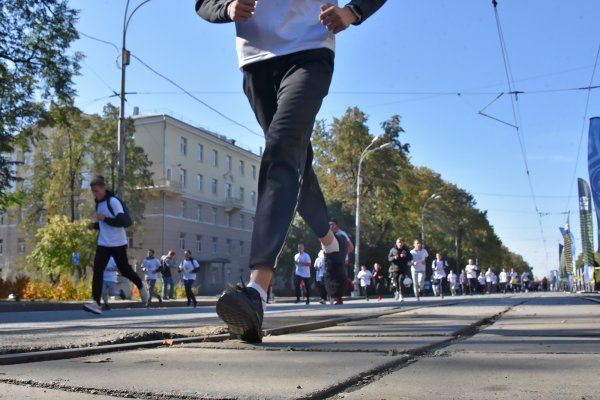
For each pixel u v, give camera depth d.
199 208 63.41
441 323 4.70
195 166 62.78
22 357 2.46
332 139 49.91
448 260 79.88
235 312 2.74
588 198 30.81
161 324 5.32
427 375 1.99
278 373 2.05
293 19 3.14
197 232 62.44
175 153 59.78
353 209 49.16
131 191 50.31
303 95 2.99
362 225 50.09
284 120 2.95
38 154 50.84
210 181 65.31
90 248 39.50
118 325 5.38
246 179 72.88
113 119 49.91
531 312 6.97
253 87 3.26
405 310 7.84
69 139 47.72
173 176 59.22
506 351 2.64
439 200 73.19
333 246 4.10
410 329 4.08
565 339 3.22
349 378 1.91
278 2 3.17
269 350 2.77
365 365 2.19
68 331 4.41
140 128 59.22
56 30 23.70
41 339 3.52
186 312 10.30
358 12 3.02
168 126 59.09
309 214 3.74
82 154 49.16
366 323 4.99
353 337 3.48
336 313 7.08
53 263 37.69
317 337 3.51
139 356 2.62
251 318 2.77
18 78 23.94
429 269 66.50
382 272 53.53
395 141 50.19
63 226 38.47
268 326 4.15
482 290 47.84
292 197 2.89
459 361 2.32
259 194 2.94
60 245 37.81
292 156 2.95
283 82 3.09
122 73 22.34
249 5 3.05
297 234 50.25
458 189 78.12
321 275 18.53
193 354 2.66
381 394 1.68
